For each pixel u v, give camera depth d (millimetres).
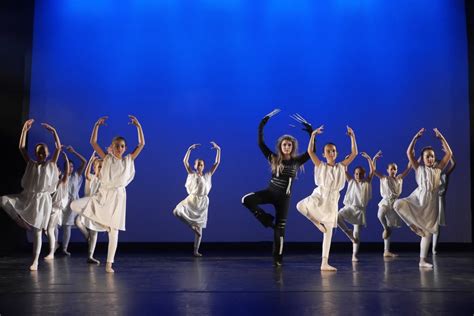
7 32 6496
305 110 7020
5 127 6527
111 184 3854
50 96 6945
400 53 7090
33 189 3891
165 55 7078
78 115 6953
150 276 3529
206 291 2793
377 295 2633
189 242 6805
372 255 5613
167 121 6984
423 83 7047
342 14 7141
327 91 7039
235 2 7156
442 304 2363
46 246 6586
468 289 2842
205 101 7012
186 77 7047
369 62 7082
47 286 2994
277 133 6984
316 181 4055
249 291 2791
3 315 2121
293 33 7121
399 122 7008
